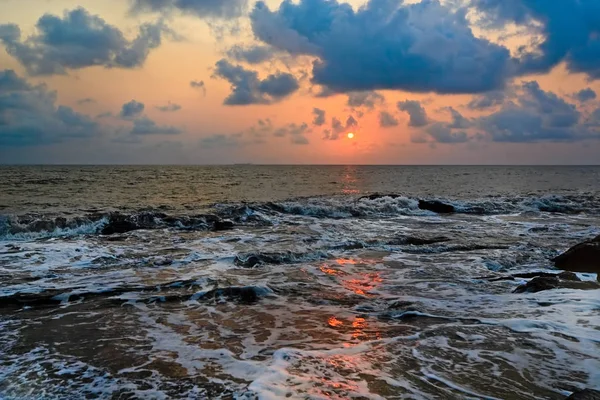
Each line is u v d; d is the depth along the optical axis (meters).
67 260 10.25
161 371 4.52
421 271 9.47
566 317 5.96
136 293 7.58
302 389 3.94
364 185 42.22
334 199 25.36
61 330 5.83
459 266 9.95
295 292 7.77
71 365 4.69
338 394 3.85
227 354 4.97
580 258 9.60
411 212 21.44
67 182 36.66
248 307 6.91
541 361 4.55
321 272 9.36
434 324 5.83
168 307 6.89
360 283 8.45
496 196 29.95
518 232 15.30
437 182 49.31
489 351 4.83
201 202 23.39
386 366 4.47
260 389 3.94
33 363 4.74
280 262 10.38
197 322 6.20
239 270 9.49
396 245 12.48
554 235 14.66
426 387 3.99
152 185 35.66
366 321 6.16
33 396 3.98
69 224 14.83
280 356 4.75
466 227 16.59
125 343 5.36
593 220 19.19
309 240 13.01
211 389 4.08
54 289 7.70
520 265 10.25
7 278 8.55
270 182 44.22
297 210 20.36
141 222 15.93
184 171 74.62
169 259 10.31
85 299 7.25
